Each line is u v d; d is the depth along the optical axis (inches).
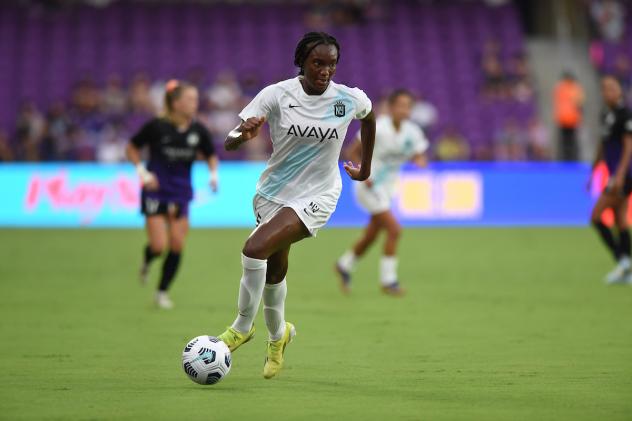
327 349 1024.2
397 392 803.4
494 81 3577.8
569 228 2721.5
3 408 735.1
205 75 3671.3
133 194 2751.0
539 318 1261.1
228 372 858.8
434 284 1637.6
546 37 4074.8
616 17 3939.5
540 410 732.7
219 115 3270.2
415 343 1064.8
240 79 3678.6
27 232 2573.8
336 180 848.9
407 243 2335.1
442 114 3553.2
